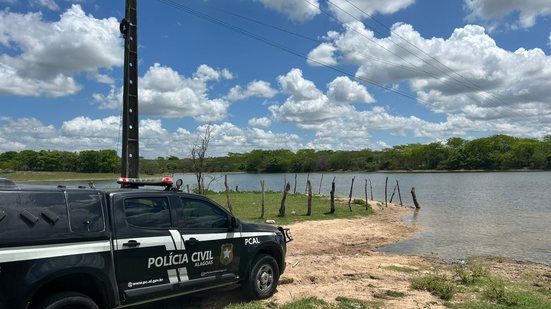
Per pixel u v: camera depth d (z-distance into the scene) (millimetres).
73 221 5336
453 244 17188
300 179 97688
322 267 11484
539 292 9820
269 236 8086
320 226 20062
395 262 12977
